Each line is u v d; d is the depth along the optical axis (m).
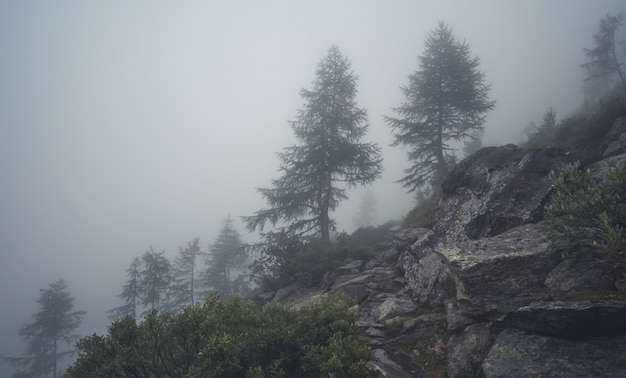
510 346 6.35
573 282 6.83
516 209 10.15
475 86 25.20
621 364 5.21
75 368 6.16
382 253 17.59
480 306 7.51
